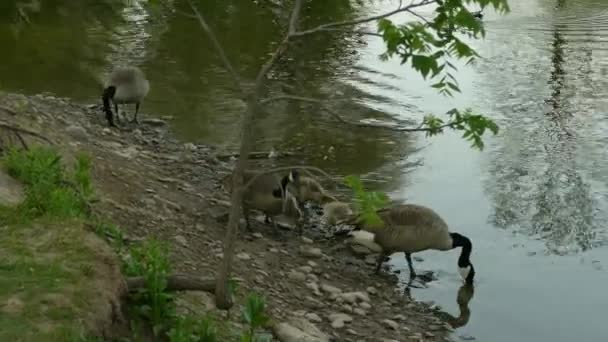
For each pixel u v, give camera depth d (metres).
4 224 6.92
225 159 13.51
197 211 10.66
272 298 8.76
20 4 23.45
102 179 10.15
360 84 18.02
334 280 9.90
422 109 16.56
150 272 6.41
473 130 5.40
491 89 17.83
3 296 5.75
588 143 14.79
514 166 13.86
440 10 5.12
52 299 5.76
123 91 13.99
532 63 19.55
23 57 18.94
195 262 8.79
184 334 6.13
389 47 5.07
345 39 21.39
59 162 8.95
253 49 20.20
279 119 15.72
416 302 9.67
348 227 11.46
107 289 6.08
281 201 10.42
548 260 10.69
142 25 22.19
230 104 16.36
